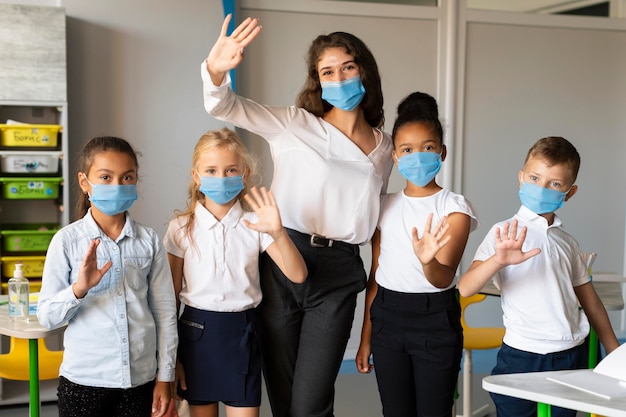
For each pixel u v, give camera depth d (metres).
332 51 2.16
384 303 2.25
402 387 2.27
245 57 4.32
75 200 3.95
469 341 3.18
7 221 3.97
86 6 3.95
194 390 2.22
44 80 3.66
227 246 2.23
